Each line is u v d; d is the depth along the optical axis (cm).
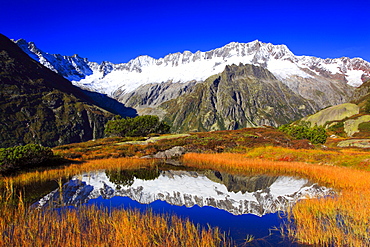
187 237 1474
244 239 1505
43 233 1475
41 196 2430
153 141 6544
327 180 3048
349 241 1408
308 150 5181
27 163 3559
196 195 2595
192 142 6194
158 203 2308
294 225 1727
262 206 2223
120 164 4334
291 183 3109
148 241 1398
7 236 1448
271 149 5309
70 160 4478
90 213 1830
